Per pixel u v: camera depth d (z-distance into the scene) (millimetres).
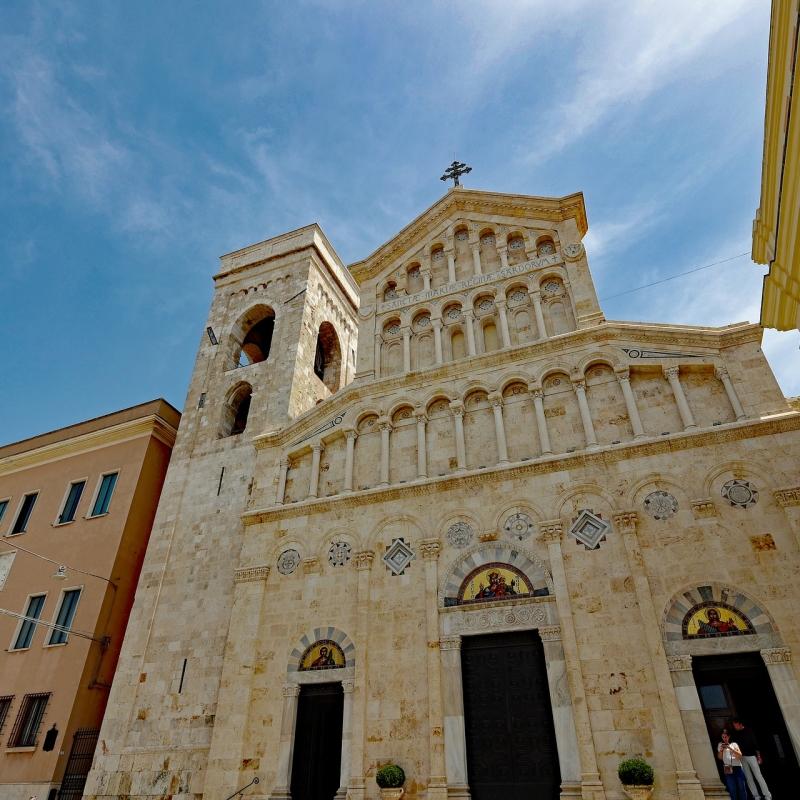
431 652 21188
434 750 19547
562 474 22875
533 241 30734
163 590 28672
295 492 28172
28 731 28312
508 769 18969
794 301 17172
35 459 39750
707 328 23953
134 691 26172
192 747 23703
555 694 19203
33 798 25609
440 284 32031
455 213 33812
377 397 28516
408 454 26562
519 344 27875
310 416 29797
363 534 24766
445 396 27016
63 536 34531
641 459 22094
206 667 25406
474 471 24141
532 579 21438
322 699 22438
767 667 17578
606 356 24984
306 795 20891
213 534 29312
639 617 19438
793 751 16594
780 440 20641
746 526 19734
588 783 17438
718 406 22594
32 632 31719
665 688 18031
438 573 22781
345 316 44094
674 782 16891
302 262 40094
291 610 24500
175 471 33062
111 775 24391
